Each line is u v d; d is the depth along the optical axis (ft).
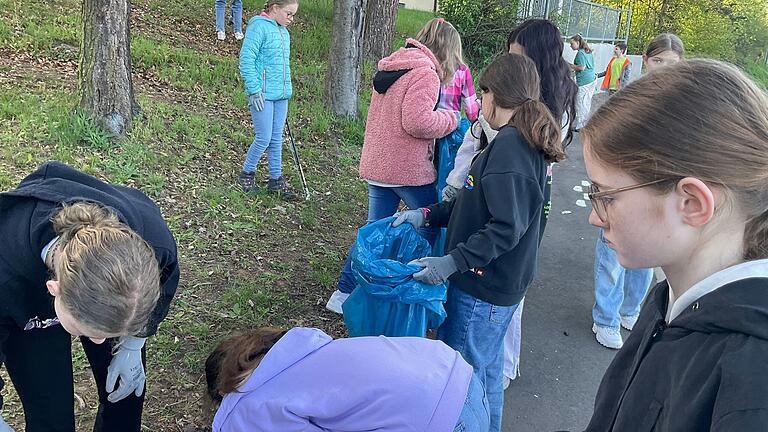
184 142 19.24
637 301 13.47
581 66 34.47
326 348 5.49
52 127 17.15
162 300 6.84
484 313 8.69
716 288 3.27
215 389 5.91
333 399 5.14
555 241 18.70
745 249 3.27
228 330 11.68
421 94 11.38
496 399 9.35
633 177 3.34
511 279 8.46
